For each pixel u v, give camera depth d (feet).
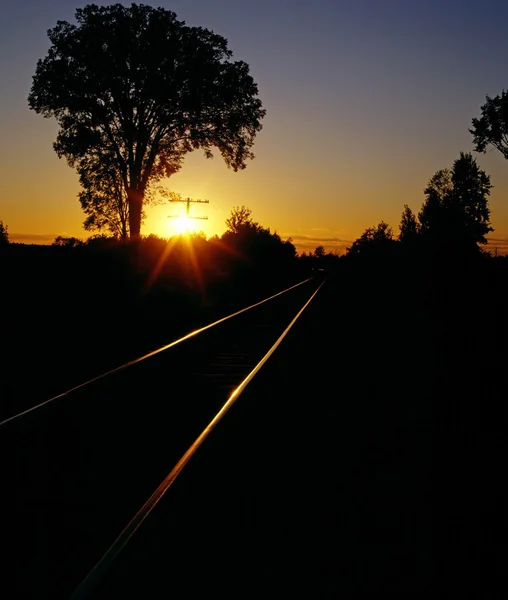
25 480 22.77
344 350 51.85
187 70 163.43
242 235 217.36
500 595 14.12
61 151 163.43
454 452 24.31
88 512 20.03
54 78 159.12
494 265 136.05
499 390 35.65
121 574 14.66
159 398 37.40
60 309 72.74
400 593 14.16
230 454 23.72
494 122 229.25
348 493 20.02
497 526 17.67
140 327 64.69
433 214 269.03
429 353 49.24
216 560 15.64
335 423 28.71
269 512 18.53
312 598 13.96
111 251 122.93
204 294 103.50
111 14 163.63
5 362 44.50
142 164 167.73
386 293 122.01
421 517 18.22
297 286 163.84
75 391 30.27
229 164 174.09
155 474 23.75
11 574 16.01
